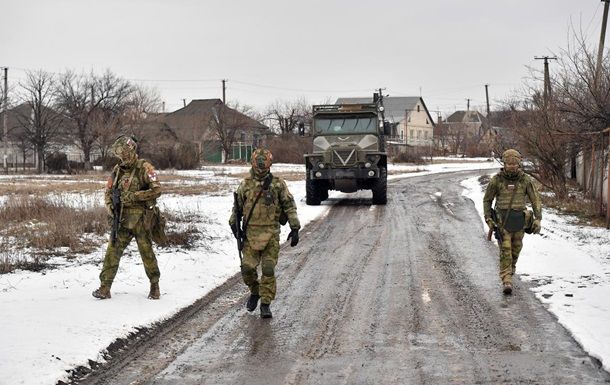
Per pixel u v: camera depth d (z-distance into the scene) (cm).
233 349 656
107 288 825
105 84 5269
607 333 673
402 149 8238
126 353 645
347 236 1443
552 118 1927
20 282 918
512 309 798
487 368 583
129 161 814
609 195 1474
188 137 6956
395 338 684
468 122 11112
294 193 2491
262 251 778
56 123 5225
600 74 1769
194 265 1067
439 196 2400
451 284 948
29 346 622
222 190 2586
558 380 550
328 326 736
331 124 2150
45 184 2997
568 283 925
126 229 826
